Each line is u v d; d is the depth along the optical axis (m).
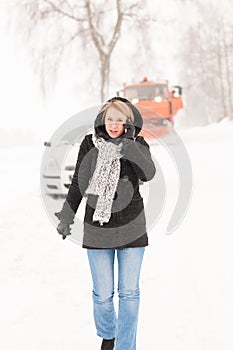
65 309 5.45
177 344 4.53
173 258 6.81
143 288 5.84
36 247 7.60
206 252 6.93
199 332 4.71
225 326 4.77
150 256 6.98
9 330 4.98
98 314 4.39
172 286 5.84
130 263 4.23
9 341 4.76
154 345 4.55
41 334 4.89
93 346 4.63
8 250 7.45
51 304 5.59
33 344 4.70
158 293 5.67
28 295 5.86
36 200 10.34
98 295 4.34
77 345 4.66
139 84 25.75
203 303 5.31
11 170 16.02
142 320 5.04
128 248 4.21
